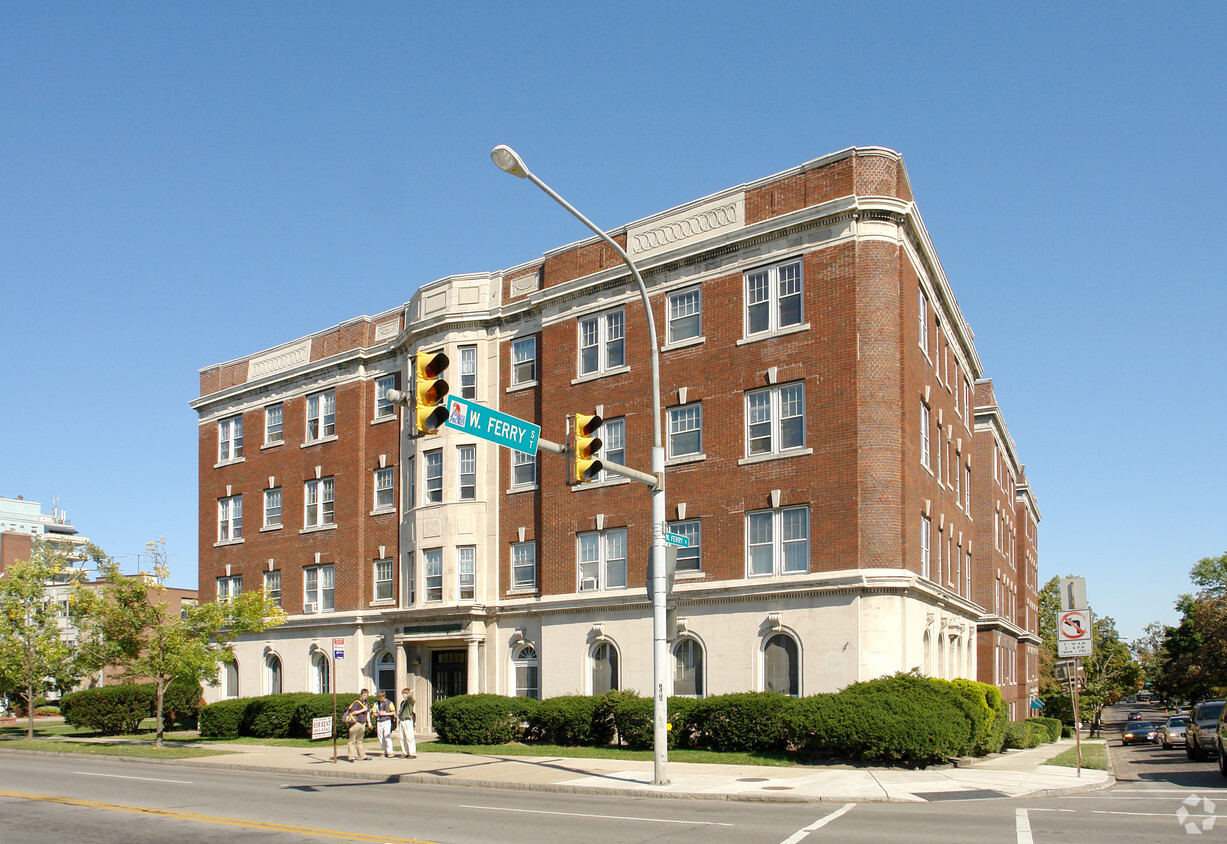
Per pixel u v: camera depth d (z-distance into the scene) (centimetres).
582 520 3247
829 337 2789
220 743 3481
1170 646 8525
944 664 3194
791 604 2733
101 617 3431
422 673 3662
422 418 1491
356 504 4094
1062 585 2308
